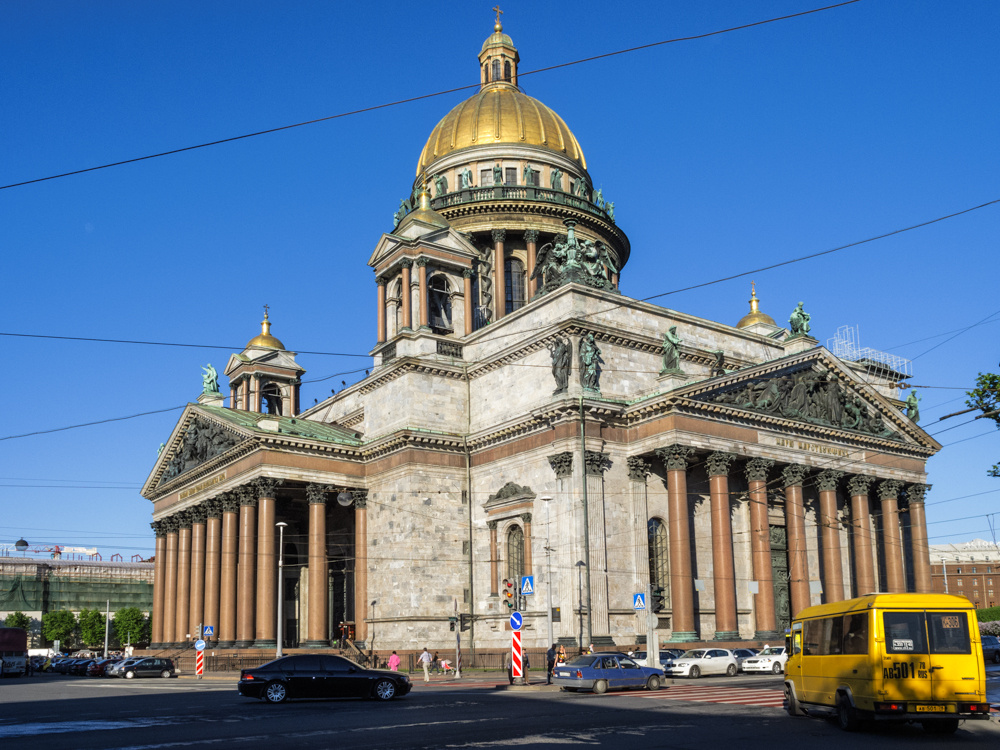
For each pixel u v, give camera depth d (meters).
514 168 108.44
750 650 63.53
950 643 30.12
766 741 27.80
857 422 80.62
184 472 92.56
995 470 37.62
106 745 27.66
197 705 43.72
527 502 71.56
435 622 74.31
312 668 45.31
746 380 73.12
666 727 31.30
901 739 28.64
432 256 85.56
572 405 68.25
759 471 72.19
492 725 32.06
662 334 77.62
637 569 68.50
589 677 47.22
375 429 83.25
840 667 31.38
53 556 196.62
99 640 166.38
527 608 70.38
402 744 27.19
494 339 80.44
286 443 79.44
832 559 75.50
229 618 81.12
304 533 93.00
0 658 103.38
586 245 77.75
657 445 69.00
